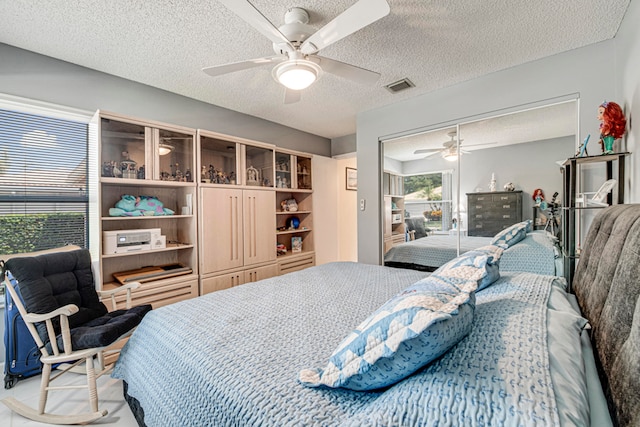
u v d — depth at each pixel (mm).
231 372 922
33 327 1629
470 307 771
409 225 3352
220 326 1255
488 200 2824
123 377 1410
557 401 551
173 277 2734
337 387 780
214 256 2969
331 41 1583
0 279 1656
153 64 2375
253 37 2010
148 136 2588
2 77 2061
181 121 3020
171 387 1053
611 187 1783
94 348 1606
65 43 2068
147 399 1161
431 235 3205
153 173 2611
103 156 2367
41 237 2293
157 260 2932
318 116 3766
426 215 3223
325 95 3086
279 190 3777
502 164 2719
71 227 2434
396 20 1860
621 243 880
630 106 1783
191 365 1012
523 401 547
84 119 2428
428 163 3176
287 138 4211
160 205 2721
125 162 2480
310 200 4332
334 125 4180
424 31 1989
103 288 2387
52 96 2260
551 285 1273
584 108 2223
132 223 2754
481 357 678
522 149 2602
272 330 1210
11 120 2150
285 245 4344
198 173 2885
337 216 4793
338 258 4770
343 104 3355
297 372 899
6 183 2145
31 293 1669
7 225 2150
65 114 2328
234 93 2982
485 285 1223
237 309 1458
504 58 2385
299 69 1753
